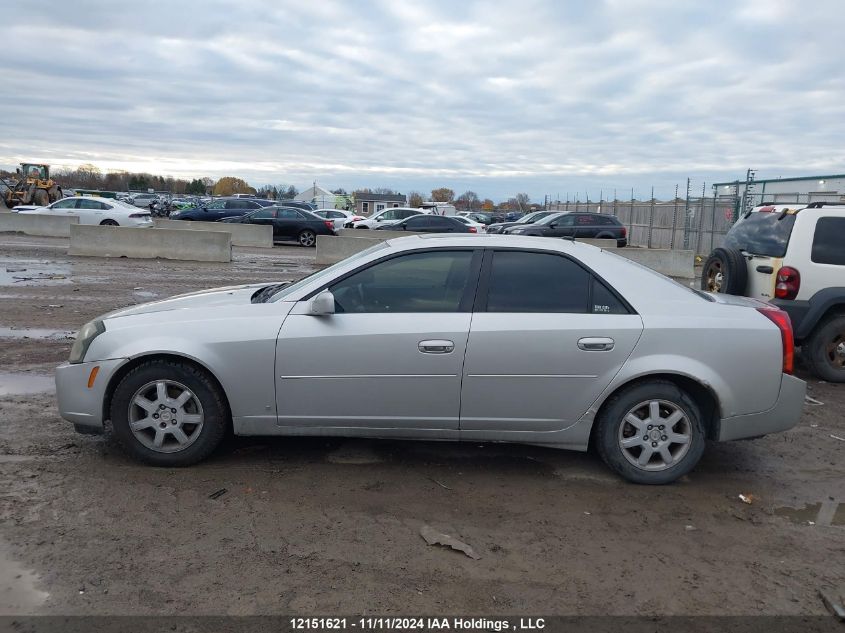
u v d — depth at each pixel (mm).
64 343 8031
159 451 4559
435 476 4637
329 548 3633
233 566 3420
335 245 19328
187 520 3873
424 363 4395
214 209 32156
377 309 4523
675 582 3428
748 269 8031
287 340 4422
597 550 3717
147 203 60719
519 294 4520
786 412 4574
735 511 4254
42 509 3926
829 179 24672
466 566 3506
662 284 4668
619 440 4523
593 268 4586
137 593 3162
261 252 22781
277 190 121625
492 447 5207
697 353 4418
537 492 4434
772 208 8055
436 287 4562
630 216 40312
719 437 4527
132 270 15578
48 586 3188
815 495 4555
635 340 4402
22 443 4910
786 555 3736
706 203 30000
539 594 3281
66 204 26375
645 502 4340
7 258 16844
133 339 4473
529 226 27641
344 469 4691
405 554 3604
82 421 4551
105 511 3939
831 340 7551
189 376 4477
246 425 4535
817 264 7367
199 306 4730
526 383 4422
